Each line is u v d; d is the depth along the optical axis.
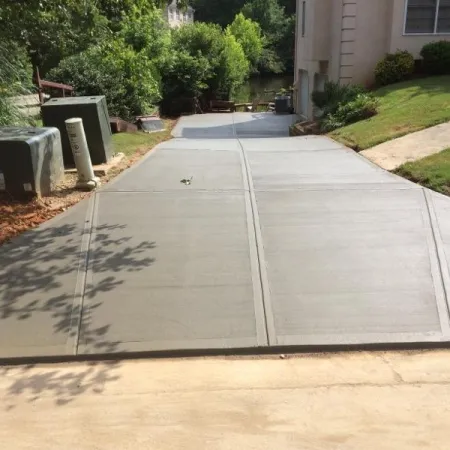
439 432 3.00
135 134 12.98
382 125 9.84
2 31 8.20
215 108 24.98
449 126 8.91
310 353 3.83
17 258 4.95
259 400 3.29
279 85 44.12
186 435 3.00
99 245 5.17
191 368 3.66
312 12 15.91
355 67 14.91
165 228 5.50
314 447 2.90
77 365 3.72
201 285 4.53
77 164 6.59
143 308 4.26
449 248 4.98
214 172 7.38
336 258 4.88
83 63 15.37
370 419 3.11
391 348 3.85
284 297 4.36
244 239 5.24
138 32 20.09
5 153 5.99
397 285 4.47
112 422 3.11
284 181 6.88
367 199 6.09
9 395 3.38
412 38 14.61
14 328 4.05
